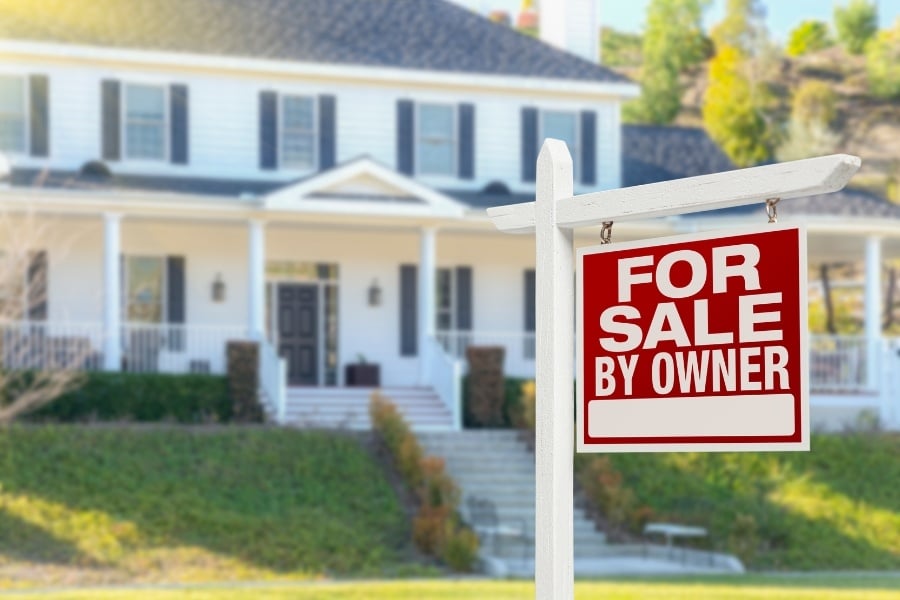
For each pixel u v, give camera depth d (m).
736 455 29.44
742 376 5.52
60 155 32.50
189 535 24.22
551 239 6.37
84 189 30.34
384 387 32.81
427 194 31.73
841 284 68.94
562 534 6.18
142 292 32.97
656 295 5.84
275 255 33.94
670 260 5.79
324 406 31.03
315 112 34.38
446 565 24.27
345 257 34.44
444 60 35.47
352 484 26.97
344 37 35.44
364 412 31.17
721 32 85.56
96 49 32.50
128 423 28.50
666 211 5.90
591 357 6.08
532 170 35.94
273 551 23.92
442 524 24.73
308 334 34.19
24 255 27.75
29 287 28.58
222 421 29.70
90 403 28.84
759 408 5.46
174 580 22.44
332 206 30.95
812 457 29.61
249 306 31.14
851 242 36.31
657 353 5.83
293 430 28.69
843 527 27.23
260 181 33.81
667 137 39.88
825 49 85.38
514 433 30.12
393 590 20.53
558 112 36.25
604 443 6.01
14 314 27.69
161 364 32.22
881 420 32.50
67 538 23.56
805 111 82.81
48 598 19.42
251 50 33.81
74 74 32.66
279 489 26.36
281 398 29.88
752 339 5.49
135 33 33.28
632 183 37.22
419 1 38.06
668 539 25.98
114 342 30.14
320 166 34.31
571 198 6.28
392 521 25.86
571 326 6.35
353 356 34.38
